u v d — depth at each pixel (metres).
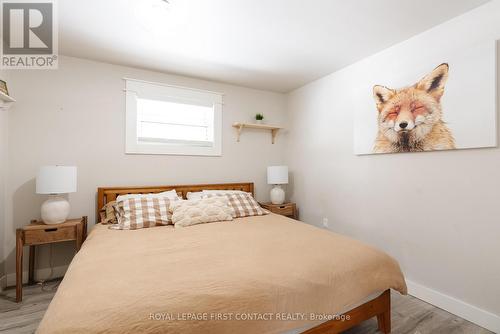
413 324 1.79
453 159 1.94
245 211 2.78
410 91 2.22
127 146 2.81
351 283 1.41
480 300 1.79
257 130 3.71
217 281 1.18
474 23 1.81
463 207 1.89
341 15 1.90
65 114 2.55
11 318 1.82
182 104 3.18
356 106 2.71
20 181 2.37
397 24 2.02
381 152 2.45
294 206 3.51
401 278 1.64
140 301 1.00
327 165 3.14
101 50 2.45
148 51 2.48
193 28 2.06
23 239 2.05
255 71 3.02
